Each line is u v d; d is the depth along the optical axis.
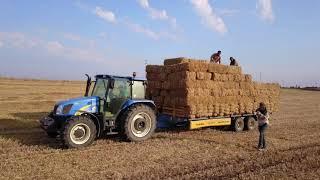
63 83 47.81
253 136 13.64
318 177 8.02
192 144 11.62
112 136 12.80
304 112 24.77
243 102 15.05
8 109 20.28
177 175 8.17
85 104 11.38
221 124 14.34
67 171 8.23
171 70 13.75
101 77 12.41
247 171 8.62
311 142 12.54
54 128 11.13
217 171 8.46
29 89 35.59
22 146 10.68
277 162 9.57
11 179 7.59
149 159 9.51
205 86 13.55
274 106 16.86
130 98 12.27
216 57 15.75
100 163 8.98
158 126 13.89
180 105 13.30
